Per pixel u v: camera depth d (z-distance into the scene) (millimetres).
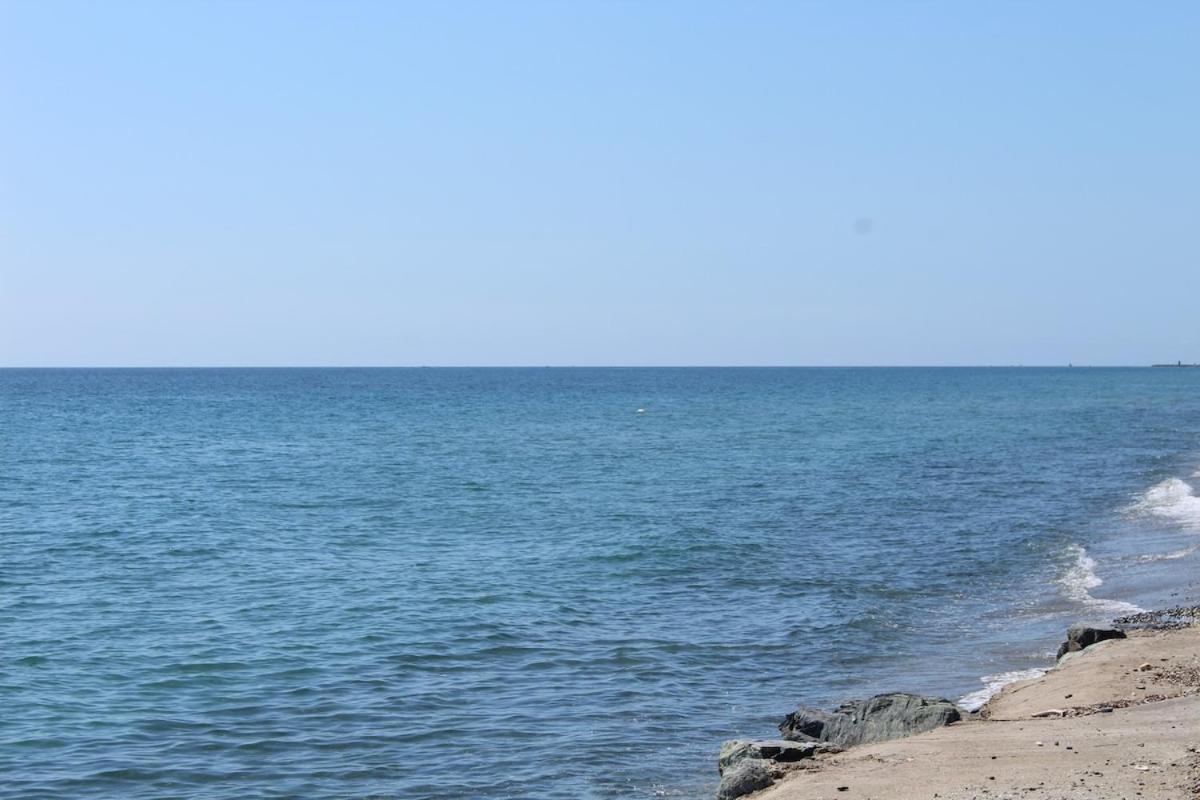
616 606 24141
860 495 44438
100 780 14047
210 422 97625
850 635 21500
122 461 60062
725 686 18234
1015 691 16469
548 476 52312
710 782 13859
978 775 11562
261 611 23453
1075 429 86375
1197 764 11281
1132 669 16312
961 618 22922
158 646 20516
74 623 22344
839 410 120625
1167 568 27234
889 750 12945
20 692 17609
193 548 31797
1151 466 55844
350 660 19625
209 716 16531
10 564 29125
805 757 13195
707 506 41125
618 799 13305
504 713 16734
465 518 38125
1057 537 33469
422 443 73625
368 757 14859
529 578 27203
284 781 14031
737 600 24797
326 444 72812
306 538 33750
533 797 13430
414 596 24984
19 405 127688
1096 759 11766
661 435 81125
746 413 114500
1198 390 184875
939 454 63844
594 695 17688
